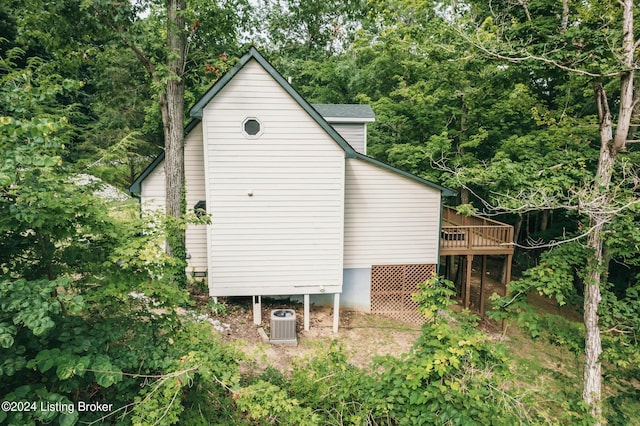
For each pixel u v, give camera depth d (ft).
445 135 51.13
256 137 32.65
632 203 19.48
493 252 43.80
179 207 34.47
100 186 17.74
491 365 15.90
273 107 32.45
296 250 34.91
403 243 41.70
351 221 40.93
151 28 31.27
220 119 32.09
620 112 22.47
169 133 33.94
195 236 38.27
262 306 39.70
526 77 27.99
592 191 22.71
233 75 31.04
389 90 71.87
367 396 16.07
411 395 15.01
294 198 34.01
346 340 35.86
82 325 14.35
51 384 13.58
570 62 23.65
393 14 39.99
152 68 33.22
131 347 15.01
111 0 28.12
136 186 38.45
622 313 22.91
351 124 51.72
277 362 30.04
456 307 48.14
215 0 30.86
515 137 46.98
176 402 13.70
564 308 50.78
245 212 33.68
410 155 54.13
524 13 27.22
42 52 54.49
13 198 12.77
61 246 15.15
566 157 28.17
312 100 84.53
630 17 21.93
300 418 14.84
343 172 34.09
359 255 41.50
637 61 21.89
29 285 11.21
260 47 36.55
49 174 13.92
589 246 23.94
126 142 29.81
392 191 40.73
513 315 24.64
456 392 14.58
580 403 17.81
